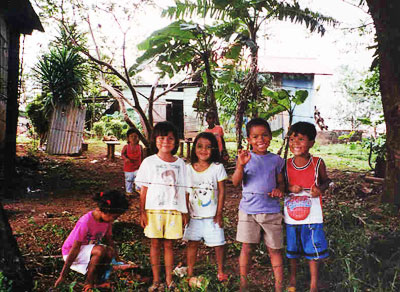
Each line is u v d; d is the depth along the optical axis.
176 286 2.98
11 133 7.33
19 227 4.69
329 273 3.14
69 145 11.19
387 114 4.93
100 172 9.29
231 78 8.59
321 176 3.04
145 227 3.10
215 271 3.28
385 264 3.14
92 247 3.00
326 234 3.82
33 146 11.53
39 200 6.47
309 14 7.57
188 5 7.81
